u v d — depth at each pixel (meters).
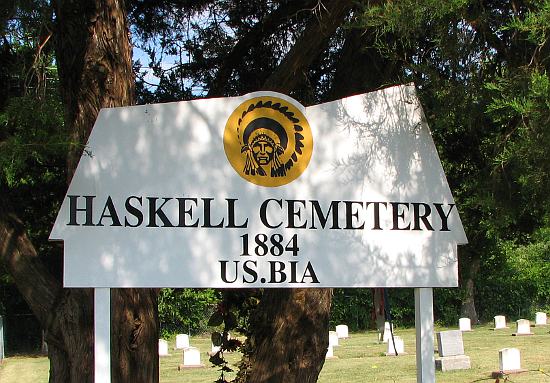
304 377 5.60
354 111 4.73
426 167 4.82
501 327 27.02
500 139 5.10
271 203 4.51
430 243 4.78
